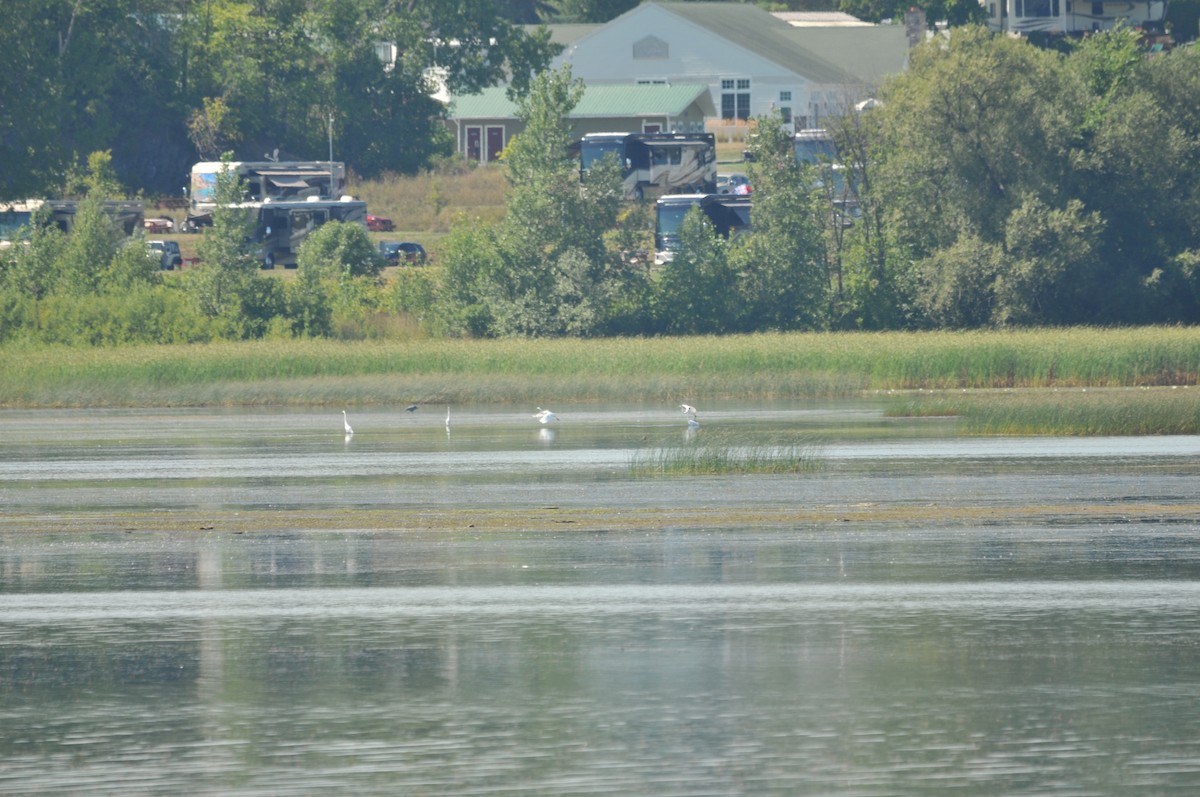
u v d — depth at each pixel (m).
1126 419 58.12
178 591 31.39
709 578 32.12
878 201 98.50
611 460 51.56
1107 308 95.44
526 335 92.12
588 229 94.50
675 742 21.67
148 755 21.34
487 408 73.75
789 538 36.53
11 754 21.41
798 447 51.66
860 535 36.84
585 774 20.48
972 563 33.34
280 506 42.12
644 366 79.06
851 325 95.62
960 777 20.22
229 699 23.83
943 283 93.56
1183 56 102.81
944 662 25.53
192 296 92.69
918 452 52.81
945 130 97.94
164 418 69.94
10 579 32.62
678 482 46.06
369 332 92.94
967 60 98.12
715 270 95.31
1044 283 93.19
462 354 80.94
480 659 26.03
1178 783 19.95
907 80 102.12
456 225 106.12
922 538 36.34
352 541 36.75
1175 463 49.38
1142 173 98.12
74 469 50.47
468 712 23.09
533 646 26.86
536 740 21.78
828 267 98.38
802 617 28.73
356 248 99.06
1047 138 97.06
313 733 22.19
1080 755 21.00
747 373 78.19
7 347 88.19
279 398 76.31
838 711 22.97
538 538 36.84
